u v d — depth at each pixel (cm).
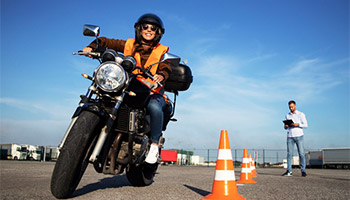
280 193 425
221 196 324
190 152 3145
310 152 3500
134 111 336
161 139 442
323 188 511
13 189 387
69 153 278
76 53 337
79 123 286
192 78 496
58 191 282
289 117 962
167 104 449
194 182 576
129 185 470
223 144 344
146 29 382
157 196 350
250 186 527
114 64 300
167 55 337
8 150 2889
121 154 338
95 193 354
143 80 365
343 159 3166
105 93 303
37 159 2858
